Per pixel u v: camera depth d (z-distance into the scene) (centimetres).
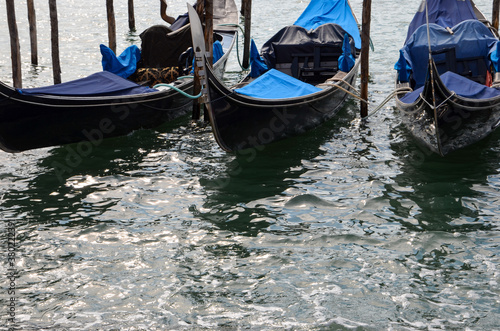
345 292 617
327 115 1101
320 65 1251
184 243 717
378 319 574
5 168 935
